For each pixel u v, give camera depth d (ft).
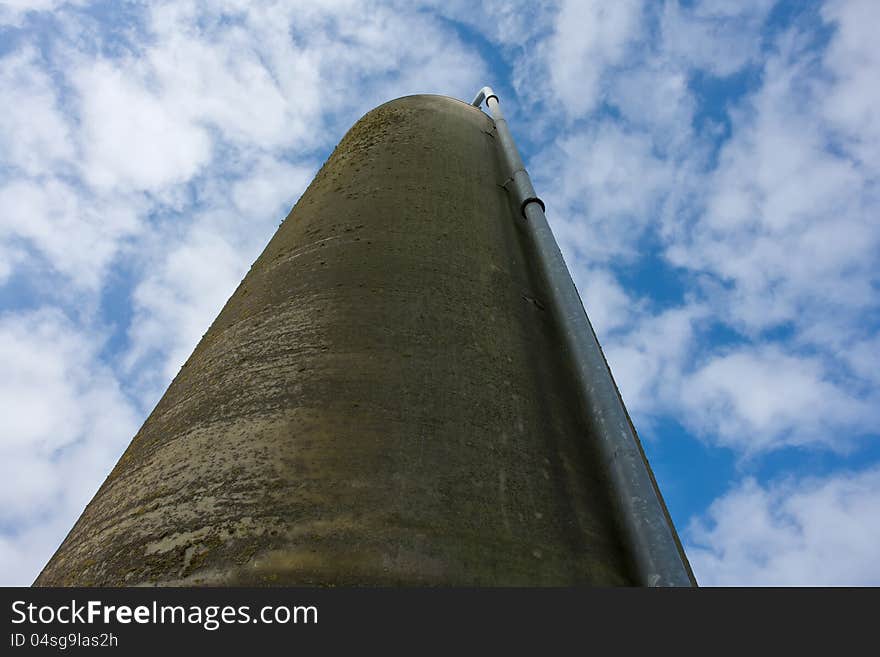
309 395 13.32
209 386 14.66
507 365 16.11
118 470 14.28
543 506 12.92
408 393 13.78
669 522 17.93
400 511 11.26
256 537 10.48
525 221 25.08
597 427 15.88
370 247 18.39
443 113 31.12
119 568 10.64
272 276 18.51
